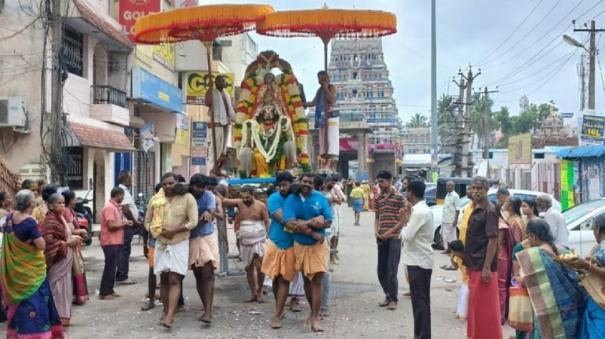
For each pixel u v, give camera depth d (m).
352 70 67.25
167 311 8.59
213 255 8.53
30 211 7.00
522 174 34.94
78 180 18.81
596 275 5.10
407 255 7.32
